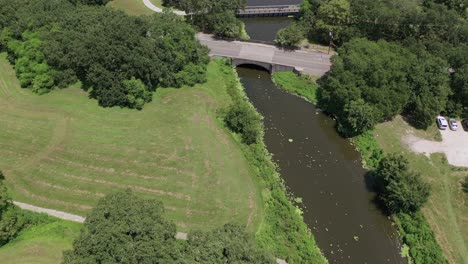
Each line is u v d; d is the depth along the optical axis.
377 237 68.81
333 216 72.00
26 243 62.78
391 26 108.25
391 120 91.94
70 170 76.31
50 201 70.94
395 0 111.38
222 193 73.12
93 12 103.50
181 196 72.31
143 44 90.75
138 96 89.69
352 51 92.56
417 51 96.19
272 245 65.56
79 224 66.31
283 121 92.94
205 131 85.75
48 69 94.75
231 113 86.00
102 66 89.06
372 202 74.44
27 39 97.38
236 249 51.91
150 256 49.47
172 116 89.12
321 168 81.44
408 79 91.12
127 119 87.94
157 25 97.69
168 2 134.38
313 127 91.50
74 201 71.00
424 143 86.31
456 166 80.75
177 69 99.06
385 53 92.12
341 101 89.56
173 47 96.38
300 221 70.00
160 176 75.75
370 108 85.56
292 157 83.69
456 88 92.62
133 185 74.00
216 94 97.44
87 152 79.81
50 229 65.00
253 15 134.75
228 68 107.31
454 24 103.81
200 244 53.28
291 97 100.19
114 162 78.06
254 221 69.00
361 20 109.94
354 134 88.19
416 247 65.69
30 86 95.94
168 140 83.12
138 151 80.44
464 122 90.25
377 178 77.00
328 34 114.12
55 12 105.06
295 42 113.00
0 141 82.31
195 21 121.06
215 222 68.38
